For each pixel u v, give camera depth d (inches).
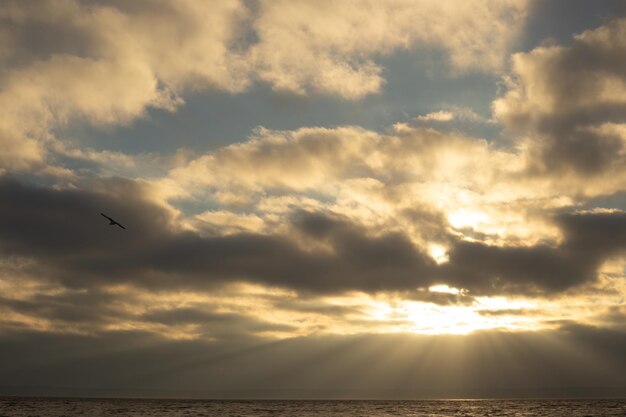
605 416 6358.3
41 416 5989.2
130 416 6181.1
